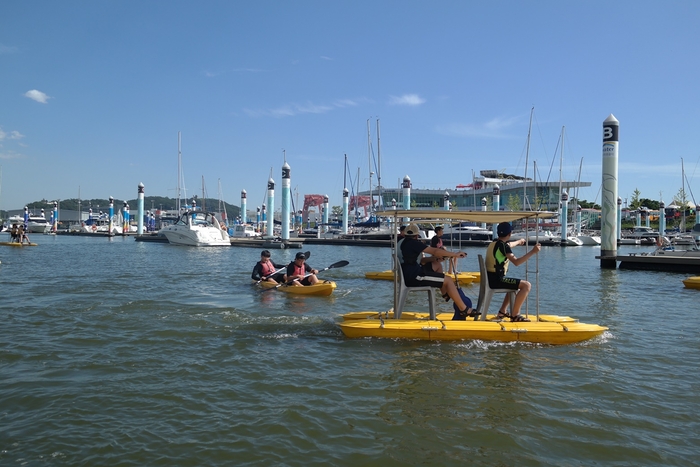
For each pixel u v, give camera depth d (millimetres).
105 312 10969
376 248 49438
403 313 9984
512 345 8258
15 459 4500
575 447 4770
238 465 4430
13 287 15156
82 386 6293
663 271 23234
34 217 101125
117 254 33719
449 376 6703
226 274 19953
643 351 7980
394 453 4648
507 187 85625
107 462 4461
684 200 69625
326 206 78812
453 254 8891
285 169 46156
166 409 5598
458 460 4531
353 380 6543
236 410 5574
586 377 6680
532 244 56969
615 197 24641
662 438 4961
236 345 8250
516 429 5129
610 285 17438
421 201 95500
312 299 13492
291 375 6734
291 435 4984
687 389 6262
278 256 35125
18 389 6176
